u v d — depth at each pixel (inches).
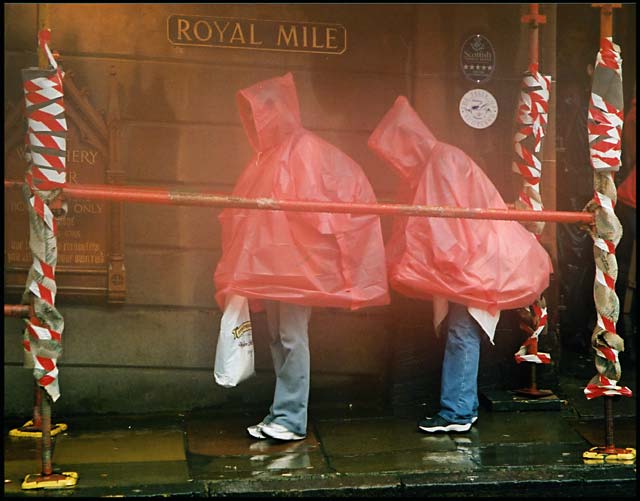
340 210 199.6
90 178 241.0
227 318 221.8
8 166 238.2
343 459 213.6
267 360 253.1
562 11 305.7
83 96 238.5
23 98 236.8
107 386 246.4
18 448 219.0
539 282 231.5
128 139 243.4
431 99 255.1
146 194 191.8
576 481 204.7
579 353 309.1
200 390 250.5
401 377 254.4
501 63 257.8
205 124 246.7
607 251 216.2
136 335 246.7
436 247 222.2
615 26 311.9
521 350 250.7
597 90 214.7
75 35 239.0
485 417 244.2
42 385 191.0
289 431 226.1
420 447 221.8
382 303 223.9
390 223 255.4
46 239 187.0
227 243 230.5
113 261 242.5
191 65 245.1
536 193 247.9
